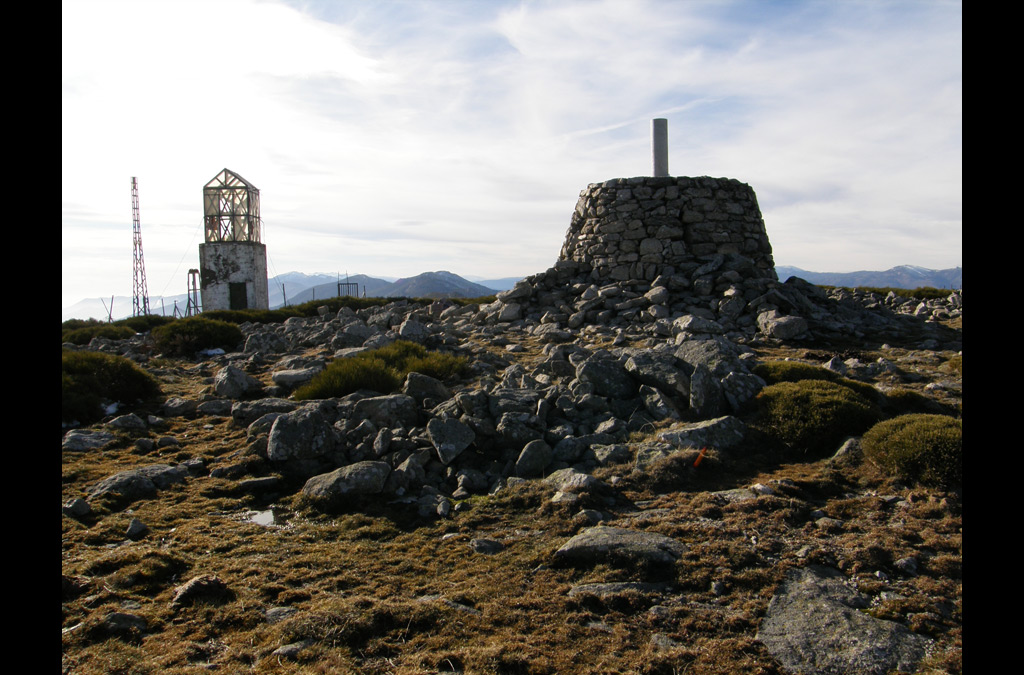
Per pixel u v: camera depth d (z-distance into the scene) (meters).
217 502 7.07
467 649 4.24
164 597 4.94
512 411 8.79
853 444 7.51
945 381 10.45
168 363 14.42
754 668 4.07
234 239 36.91
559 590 5.11
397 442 8.05
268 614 4.71
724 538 5.82
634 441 8.29
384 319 17.64
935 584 4.97
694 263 17.77
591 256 19.45
